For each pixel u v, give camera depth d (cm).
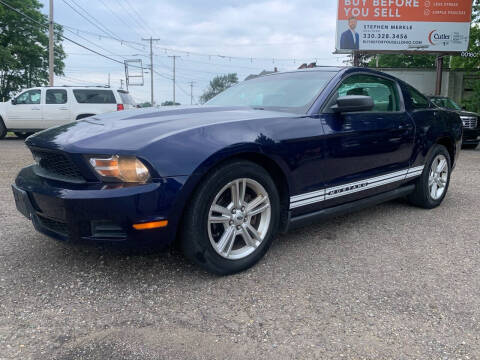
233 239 271
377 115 363
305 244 339
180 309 231
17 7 3562
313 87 340
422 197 441
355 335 207
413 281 270
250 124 274
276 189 290
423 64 3906
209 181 250
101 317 221
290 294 250
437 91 1920
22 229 361
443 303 240
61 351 191
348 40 1802
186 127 256
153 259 298
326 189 319
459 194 539
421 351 194
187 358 187
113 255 304
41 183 257
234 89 409
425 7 1778
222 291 253
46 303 235
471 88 2102
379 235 364
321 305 237
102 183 237
